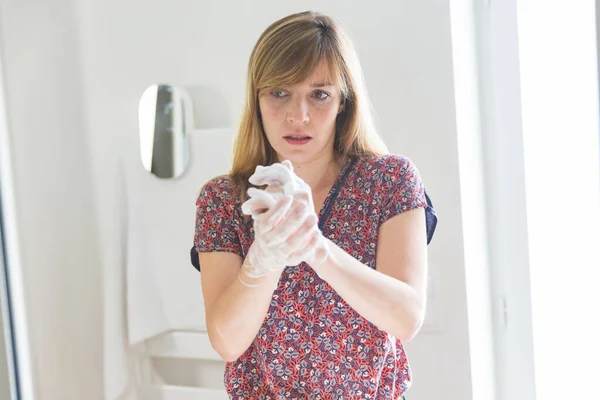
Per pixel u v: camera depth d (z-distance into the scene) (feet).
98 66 4.95
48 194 5.03
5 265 5.00
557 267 4.57
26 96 5.03
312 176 3.03
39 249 5.04
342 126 3.06
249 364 2.97
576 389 4.60
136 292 4.92
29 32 5.00
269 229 2.34
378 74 4.35
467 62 4.42
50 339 5.02
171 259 4.86
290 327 2.87
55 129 5.01
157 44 4.84
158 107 4.83
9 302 4.98
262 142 3.10
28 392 5.00
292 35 2.86
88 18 4.95
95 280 4.99
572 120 4.44
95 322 4.99
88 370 5.02
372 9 4.34
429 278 4.32
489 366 4.59
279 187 2.42
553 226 4.55
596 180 4.45
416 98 4.28
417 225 2.85
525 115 4.50
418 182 2.92
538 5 4.44
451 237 4.26
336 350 2.85
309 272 2.87
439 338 4.33
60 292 5.03
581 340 4.58
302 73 2.81
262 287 2.60
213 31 4.73
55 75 4.99
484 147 4.62
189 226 4.81
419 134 4.29
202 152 4.76
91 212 4.99
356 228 2.94
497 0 4.52
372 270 2.60
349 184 2.97
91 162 4.98
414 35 4.26
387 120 4.35
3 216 5.04
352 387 2.85
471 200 4.41
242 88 4.68
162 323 4.89
